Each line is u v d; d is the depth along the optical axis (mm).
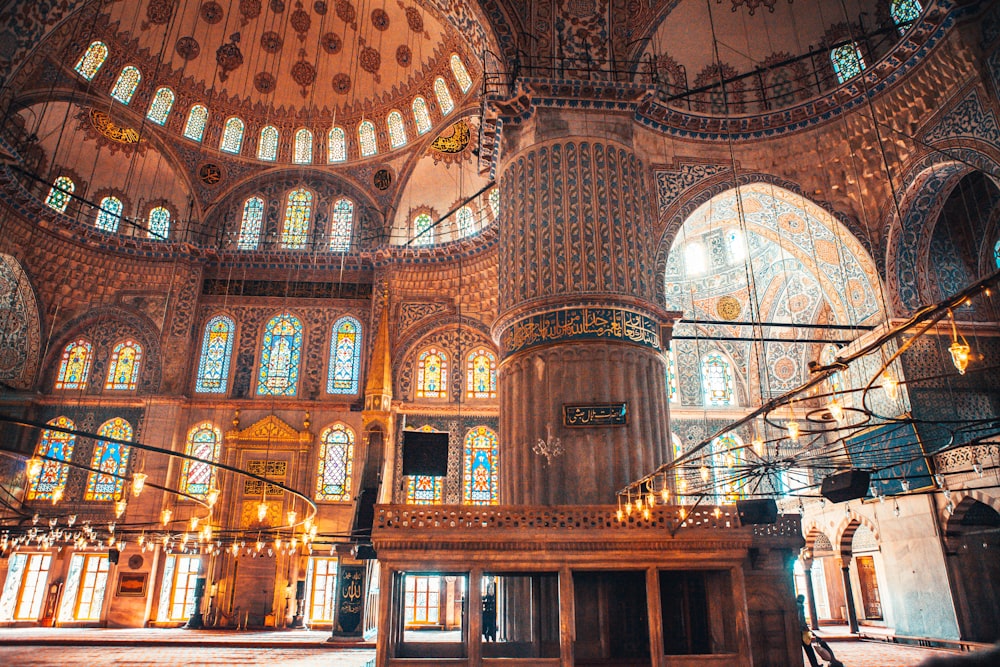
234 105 23219
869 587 19547
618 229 13922
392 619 10258
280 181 23984
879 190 15680
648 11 15992
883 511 16234
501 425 13555
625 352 13000
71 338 21906
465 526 10133
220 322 22734
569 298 13234
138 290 22359
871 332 16047
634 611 11227
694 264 22578
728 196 16453
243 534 20312
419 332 22172
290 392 22062
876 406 16297
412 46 21859
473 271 22438
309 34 22359
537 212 14102
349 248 23328
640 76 15797
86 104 20734
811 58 16594
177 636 17312
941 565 14281
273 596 19969
